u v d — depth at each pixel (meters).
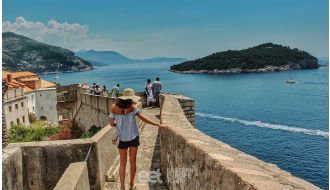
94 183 8.32
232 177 3.79
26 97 66.31
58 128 38.81
